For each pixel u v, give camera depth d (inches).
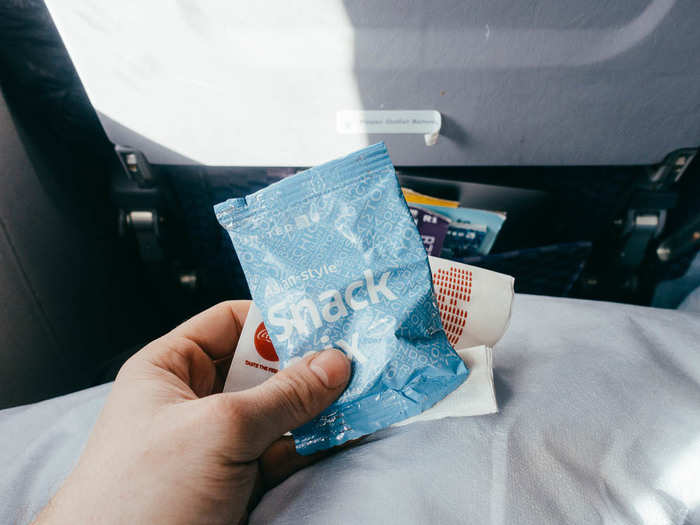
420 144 27.1
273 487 18.4
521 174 31.7
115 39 21.7
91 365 33.5
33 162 28.9
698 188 31.9
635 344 19.6
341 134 26.3
